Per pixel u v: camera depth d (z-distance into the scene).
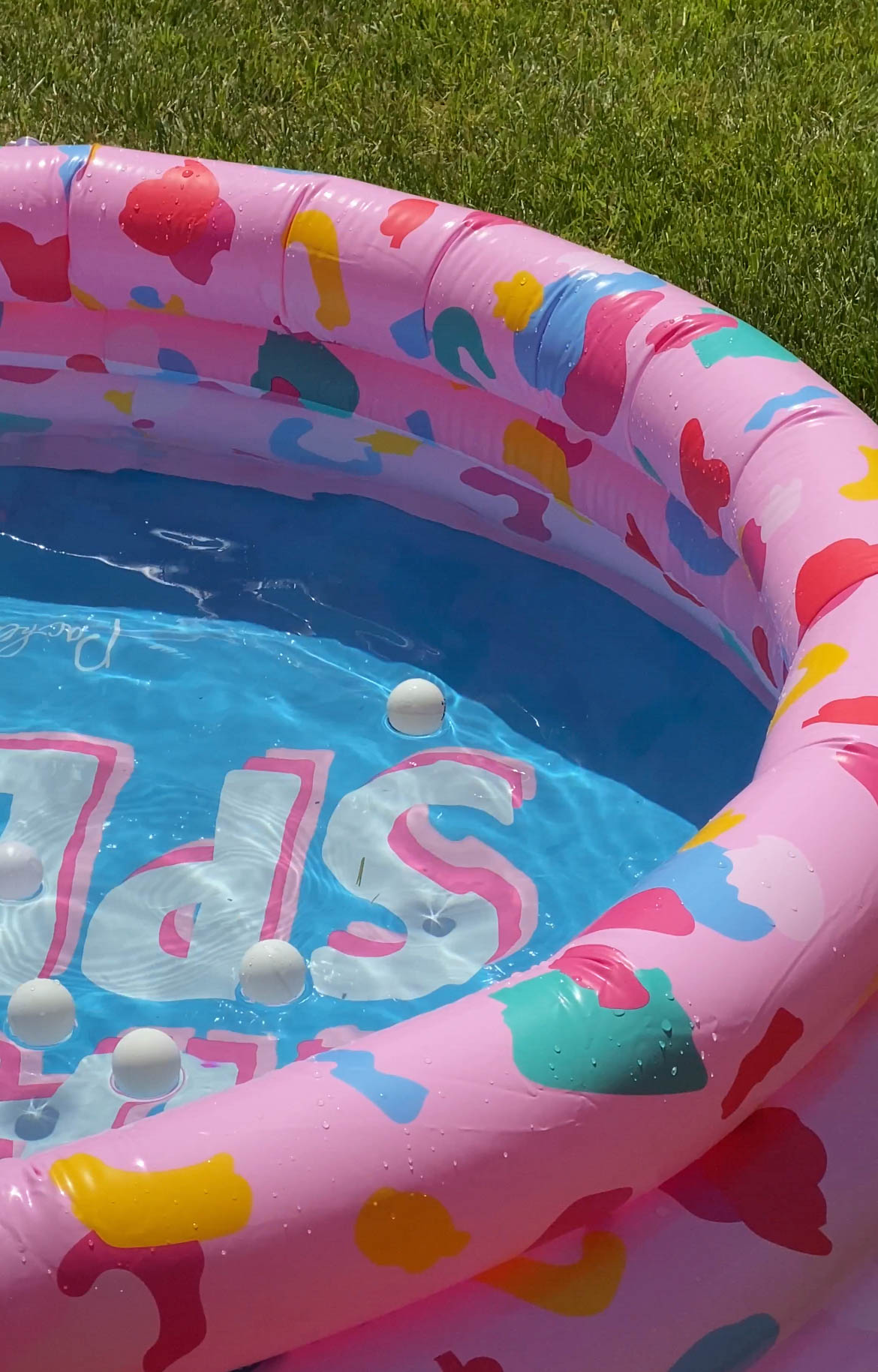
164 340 3.82
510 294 3.39
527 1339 1.87
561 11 5.67
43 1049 2.56
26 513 3.69
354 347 3.71
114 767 3.09
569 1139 1.86
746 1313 1.94
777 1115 2.10
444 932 2.79
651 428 3.17
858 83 5.35
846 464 2.84
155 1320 1.70
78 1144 1.78
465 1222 1.81
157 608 3.46
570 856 2.93
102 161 3.68
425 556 3.62
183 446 3.93
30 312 3.86
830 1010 2.08
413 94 5.20
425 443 3.74
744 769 3.08
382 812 3.01
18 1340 1.67
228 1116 1.80
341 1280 1.77
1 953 2.72
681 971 1.98
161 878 2.88
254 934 2.78
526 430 3.56
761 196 4.77
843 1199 2.03
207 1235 1.71
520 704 3.25
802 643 2.62
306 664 3.34
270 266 3.59
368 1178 1.77
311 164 4.86
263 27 5.50
